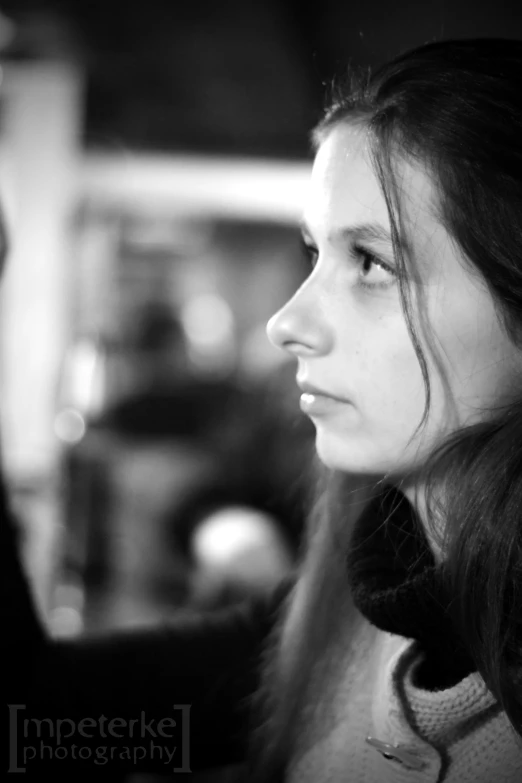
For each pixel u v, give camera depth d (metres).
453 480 0.52
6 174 2.48
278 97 3.23
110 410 2.61
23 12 2.47
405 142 0.52
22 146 2.51
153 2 2.45
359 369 0.53
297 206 2.94
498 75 0.52
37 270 2.49
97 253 3.16
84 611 2.23
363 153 0.54
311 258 0.64
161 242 3.69
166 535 2.41
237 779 0.77
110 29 2.64
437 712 0.52
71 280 2.79
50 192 2.53
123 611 2.24
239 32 2.70
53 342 2.50
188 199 2.97
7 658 0.72
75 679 0.74
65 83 2.60
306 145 2.95
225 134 3.21
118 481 2.45
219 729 0.76
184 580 2.30
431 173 0.51
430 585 0.51
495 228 0.50
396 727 0.54
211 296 4.27
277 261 5.00
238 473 2.33
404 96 0.53
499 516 0.50
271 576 1.90
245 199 2.99
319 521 0.74
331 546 0.70
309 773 0.65
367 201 0.53
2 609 0.72
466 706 0.51
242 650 0.78
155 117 3.25
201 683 0.75
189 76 3.09
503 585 0.49
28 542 2.10
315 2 2.47
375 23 2.56
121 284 3.28
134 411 2.60
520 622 0.49
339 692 0.66
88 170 2.91
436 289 0.51
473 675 0.52
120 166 2.94
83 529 2.39
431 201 0.51
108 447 2.51
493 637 0.49
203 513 2.34
